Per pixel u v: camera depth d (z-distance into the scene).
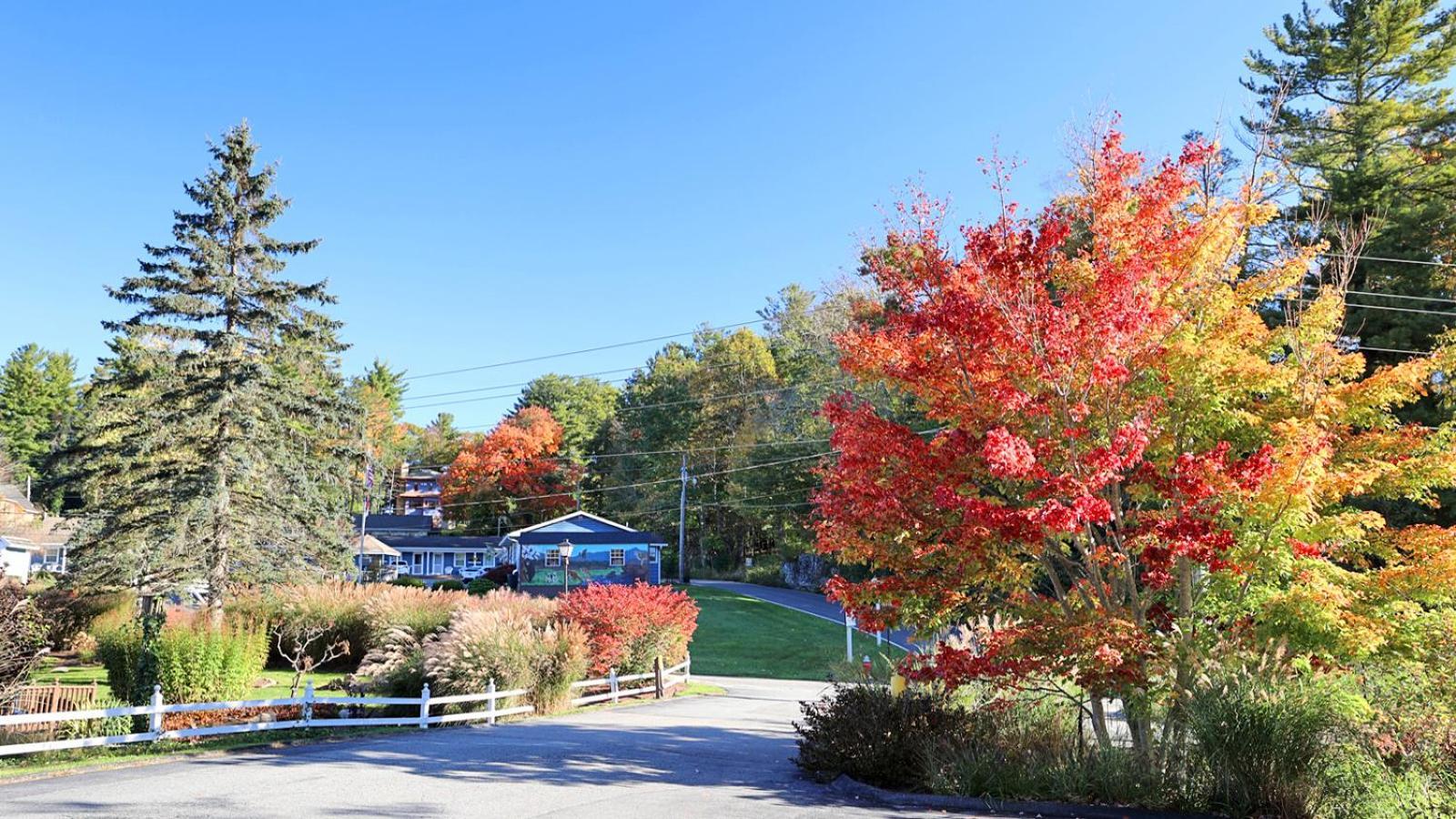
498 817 8.93
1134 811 9.05
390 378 117.62
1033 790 9.89
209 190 30.52
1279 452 9.46
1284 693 9.02
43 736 14.96
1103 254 10.80
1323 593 9.20
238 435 29.31
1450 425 10.68
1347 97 36.25
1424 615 9.76
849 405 12.05
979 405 10.32
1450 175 31.95
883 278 11.52
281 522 29.88
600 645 26.22
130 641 19.92
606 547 58.38
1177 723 9.84
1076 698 11.50
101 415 31.22
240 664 18.83
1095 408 10.34
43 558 64.56
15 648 16.80
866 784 10.93
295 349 31.42
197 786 10.58
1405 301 29.58
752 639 43.31
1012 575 10.74
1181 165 10.70
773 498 66.88
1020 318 9.82
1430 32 34.47
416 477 114.25
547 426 90.50
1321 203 23.00
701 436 82.88
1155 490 10.23
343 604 30.83
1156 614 10.54
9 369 94.31
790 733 18.08
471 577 71.12
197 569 28.52
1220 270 11.40
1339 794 8.25
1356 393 10.62
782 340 70.12
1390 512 25.53
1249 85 35.72
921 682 12.47
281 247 31.62
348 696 19.38
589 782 11.25
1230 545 9.44
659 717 20.88
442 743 15.22
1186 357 10.20
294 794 10.09
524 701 21.25
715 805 9.66
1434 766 8.02
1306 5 35.81
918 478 10.77
